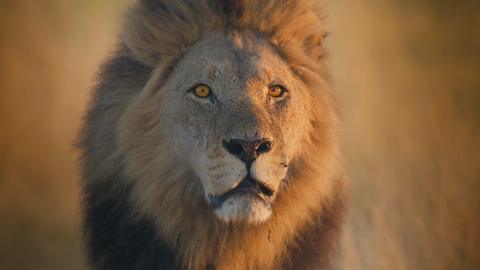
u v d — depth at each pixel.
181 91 10.52
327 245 11.41
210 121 10.29
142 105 10.77
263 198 9.99
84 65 26.72
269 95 10.46
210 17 10.84
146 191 10.66
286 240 10.84
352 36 29.00
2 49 26.47
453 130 19.30
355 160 18.28
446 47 30.41
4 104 24.28
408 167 17.58
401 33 31.12
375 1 32.81
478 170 16.97
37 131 23.69
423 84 25.48
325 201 11.21
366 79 24.23
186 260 10.66
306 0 11.29
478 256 14.79
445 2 33.44
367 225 15.08
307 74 11.09
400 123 21.70
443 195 16.08
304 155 10.81
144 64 11.07
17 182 20.61
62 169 22.06
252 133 9.91
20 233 18.84
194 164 10.38
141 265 10.79
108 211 10.98
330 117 11.16
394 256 14.55
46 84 25.55
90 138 11.27
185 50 10.84
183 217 10.61
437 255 14.85
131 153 10.75
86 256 11.55
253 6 10.95
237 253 10.68
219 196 10.03
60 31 27.77
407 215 15.45
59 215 19.59
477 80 25.45
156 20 10.91
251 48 10.66
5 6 27.58
